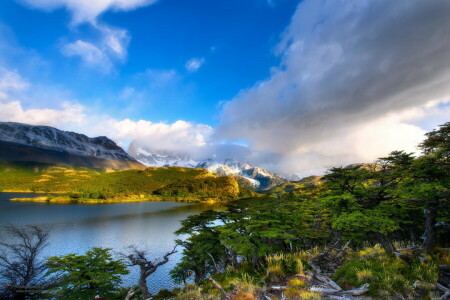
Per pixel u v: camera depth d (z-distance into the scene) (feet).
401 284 30.91
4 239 206.39
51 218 347.97
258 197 104.83
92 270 85.61
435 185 41.52
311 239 92.22
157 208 522.88
